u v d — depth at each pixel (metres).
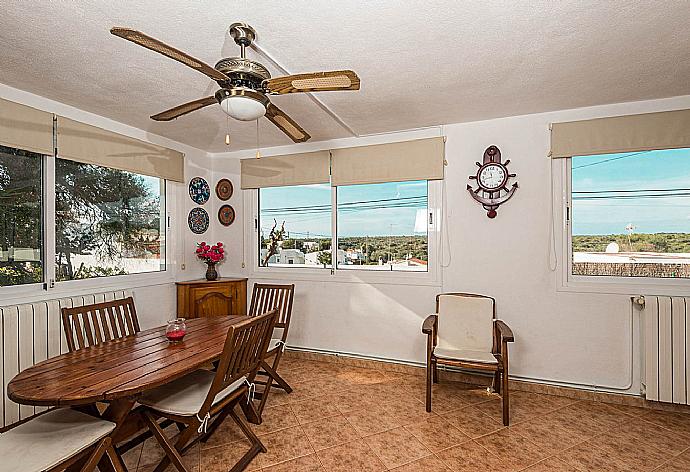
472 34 1.97
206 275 4.27
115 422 1.77
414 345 3.68
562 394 3.13
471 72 2.43
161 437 1.96
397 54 2.18
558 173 3.20
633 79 2.54
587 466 2.15
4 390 2.44
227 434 2.50
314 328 4.13
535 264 3.25
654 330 2.80
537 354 3.23
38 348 2.64
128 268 3.64
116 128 3.39
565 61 2.28
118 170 3.49
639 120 2.95
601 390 3.03
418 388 3.29
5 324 2.46
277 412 2.82
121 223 3.57
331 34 1.96
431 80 2.55
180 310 4.00
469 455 2.26
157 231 3.98
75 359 1.97
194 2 1.68
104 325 2.51
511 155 3.33
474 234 3.46
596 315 3.06
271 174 4.35
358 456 2.25
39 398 1.51
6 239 2.66
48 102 2.85
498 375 3.15
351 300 3.96
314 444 2.38
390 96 2.83
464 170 3.50
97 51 2.13
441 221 3.58
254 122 3.45
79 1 1.67
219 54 2.18
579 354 3.10
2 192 2.64
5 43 2.03
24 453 1.50
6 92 2.58
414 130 3.68
